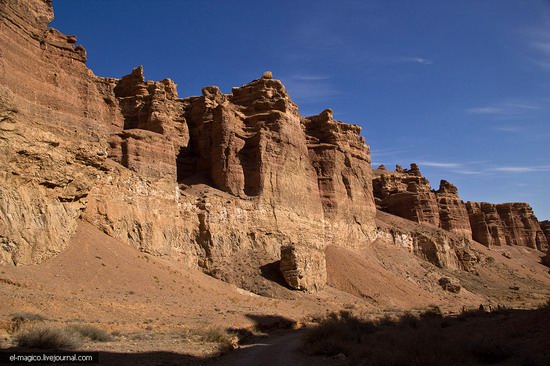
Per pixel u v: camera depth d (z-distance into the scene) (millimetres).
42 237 33281
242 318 36531
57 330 18906
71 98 41656
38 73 38969
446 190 126500
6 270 28875
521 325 24859
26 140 33719
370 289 65500
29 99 37125
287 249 56156
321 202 77750
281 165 68625
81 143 39312
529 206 156750
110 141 52344
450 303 71250
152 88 72812
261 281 53781
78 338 19734
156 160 54062
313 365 19656
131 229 46125
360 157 91812
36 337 18016
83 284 32531
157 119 66938
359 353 20875
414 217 107938
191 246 53719
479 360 17859
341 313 43281
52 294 27797
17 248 30938
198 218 55781
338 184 82188
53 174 35562
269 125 71500
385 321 37812
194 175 67438
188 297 39281
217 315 35375
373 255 82250
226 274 53156
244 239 59438
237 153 66125
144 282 38156
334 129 87312
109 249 39875
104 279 34969
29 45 38656
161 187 52438
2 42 35250
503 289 92438
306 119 88438
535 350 18453
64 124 39812
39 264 32219
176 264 48688
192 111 75688
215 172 65562
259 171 65188
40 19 40281
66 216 36812
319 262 59750
